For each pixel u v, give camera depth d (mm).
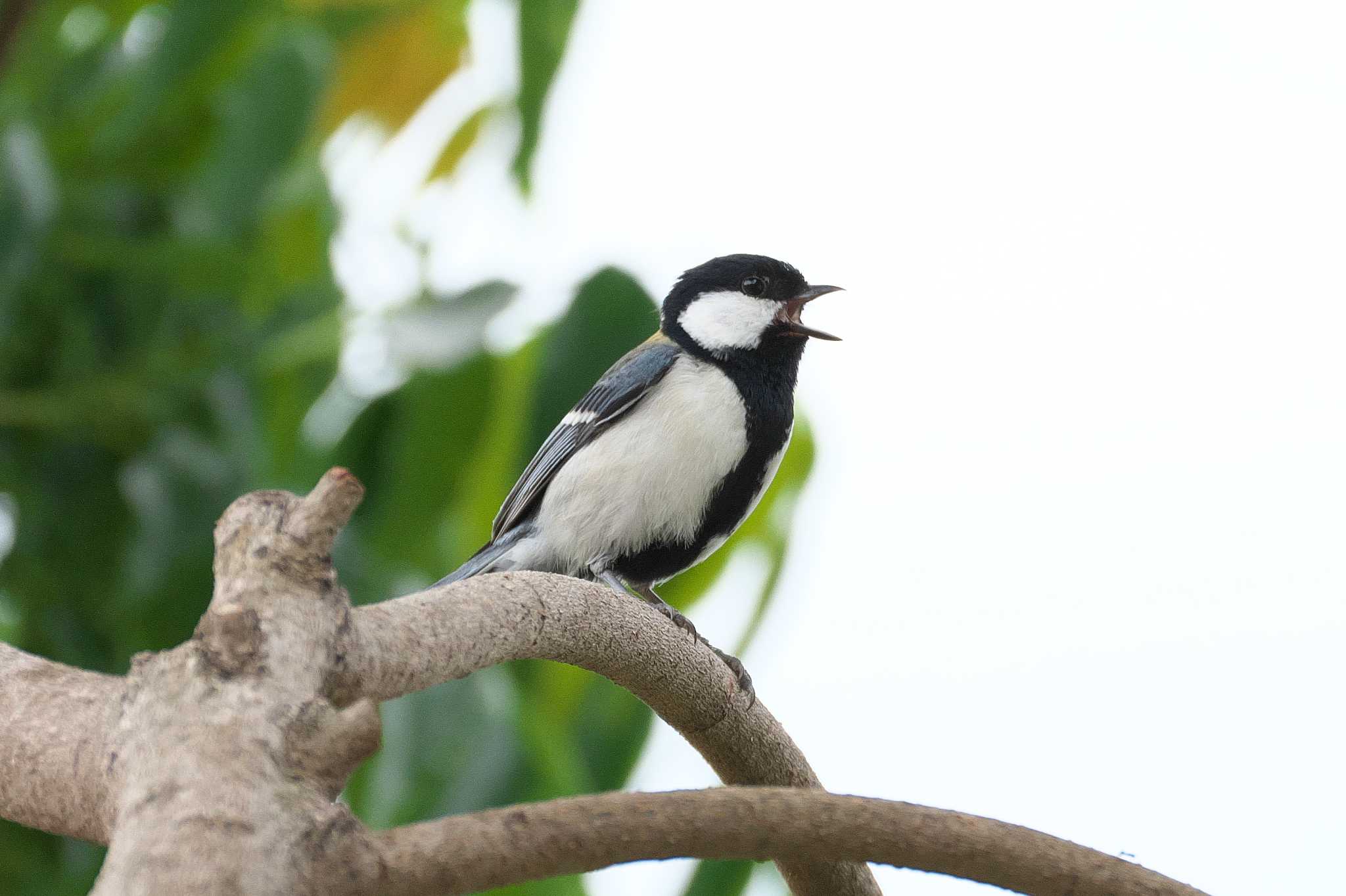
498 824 3219
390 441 9883
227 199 8930
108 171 9664
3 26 8086
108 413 9422
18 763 3387
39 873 8969
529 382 8984
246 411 9773
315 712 3115
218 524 3418
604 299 8992
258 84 8883
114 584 9375
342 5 10156
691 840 3443
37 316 9305
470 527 9875
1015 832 3746
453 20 10406
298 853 2957
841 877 5188
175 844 2877
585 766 9617
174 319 9516
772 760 5680
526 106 9594
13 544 9328
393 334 8906
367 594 9055
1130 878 3746
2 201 8547
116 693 3359
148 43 9797
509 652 4332
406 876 3074
